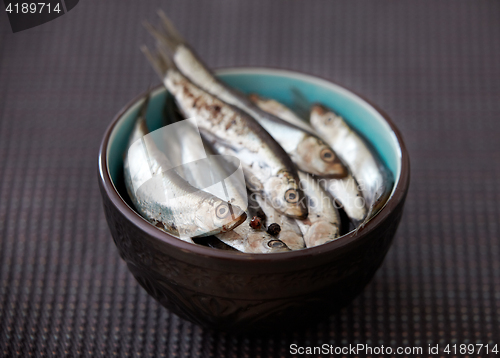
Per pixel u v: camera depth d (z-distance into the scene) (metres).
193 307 0.38
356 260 0.37
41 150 0.55
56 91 0.60
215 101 0.44
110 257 0.48
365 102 0.43
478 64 0.63
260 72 0.46
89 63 0.62
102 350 0.42
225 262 0.35
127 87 0.60
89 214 0.51
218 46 0.64
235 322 0.38
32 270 0.47
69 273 0.47
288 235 0.39
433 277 0.47
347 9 0.69
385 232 0.37
